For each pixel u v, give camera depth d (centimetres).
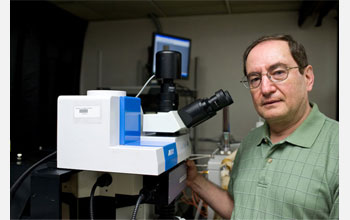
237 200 97
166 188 81
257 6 246
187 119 87
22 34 218
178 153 84
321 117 92
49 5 239
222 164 137
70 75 279
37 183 73
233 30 270
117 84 297
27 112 219
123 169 71
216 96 84
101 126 72
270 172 90
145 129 88
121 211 86
